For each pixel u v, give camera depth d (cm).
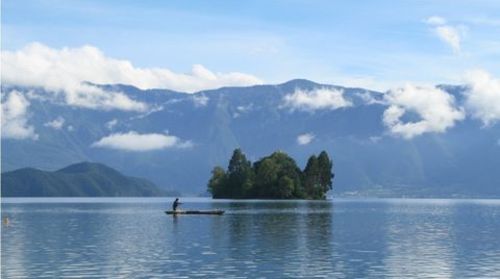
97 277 6078
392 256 7494
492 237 9994
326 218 15050
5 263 6931
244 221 13688
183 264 6831
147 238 9675
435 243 9000
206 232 10731
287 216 15688
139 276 6131
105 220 14812
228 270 6450
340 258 7300
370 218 15625
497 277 6112
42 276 6138
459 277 6106
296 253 7738
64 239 9600
